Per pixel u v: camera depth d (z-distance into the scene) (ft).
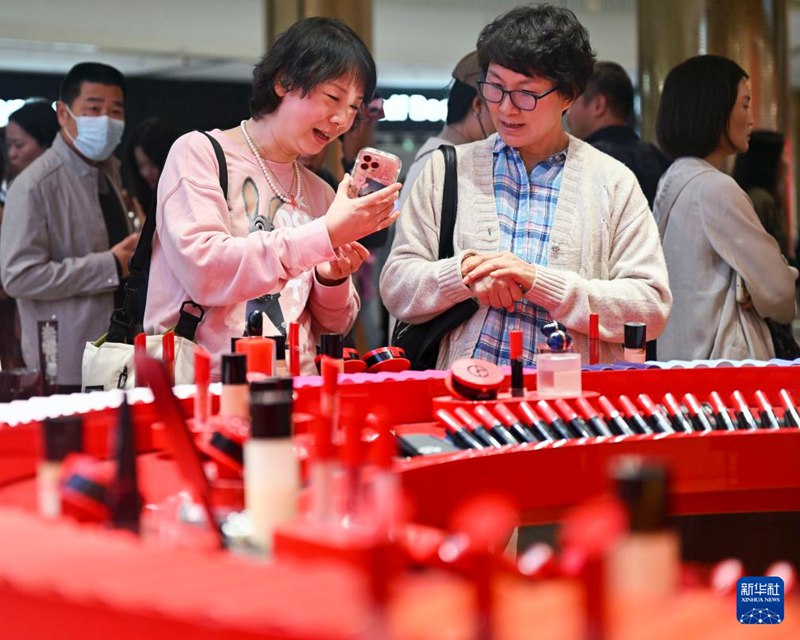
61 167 14.80
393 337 10.32
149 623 2.85
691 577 3.39
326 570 3.07
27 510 4.86
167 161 8.98
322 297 9.42
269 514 4.22
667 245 13.48
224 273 8.50
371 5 19.11
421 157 13.60
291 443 4.29
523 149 10.27
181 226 8.65
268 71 9.12
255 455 4.25
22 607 3.12
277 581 2.98
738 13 18.80
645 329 9.00
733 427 7.34
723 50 18.86
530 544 8.18
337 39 9.02
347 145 16.02
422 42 25.08
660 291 9.95
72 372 14.52
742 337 13.14
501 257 9.48
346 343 11.62
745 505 7.25
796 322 24.77
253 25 23.93
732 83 13.60
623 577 2.98
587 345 9.88
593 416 7.16
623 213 10.15
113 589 2.97
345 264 9.21
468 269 9.54
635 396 8.23
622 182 10.21
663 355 13.55
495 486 6.33
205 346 8.91
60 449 4.44
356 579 2.95
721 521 8.68
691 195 13.21
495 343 9.92
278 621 2.63
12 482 5.59
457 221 10.18
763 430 7.22
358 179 9.02
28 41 22.21
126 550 3.34
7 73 22.26
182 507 4.62
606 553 2.35
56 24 22.16
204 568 3.13
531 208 10.13
